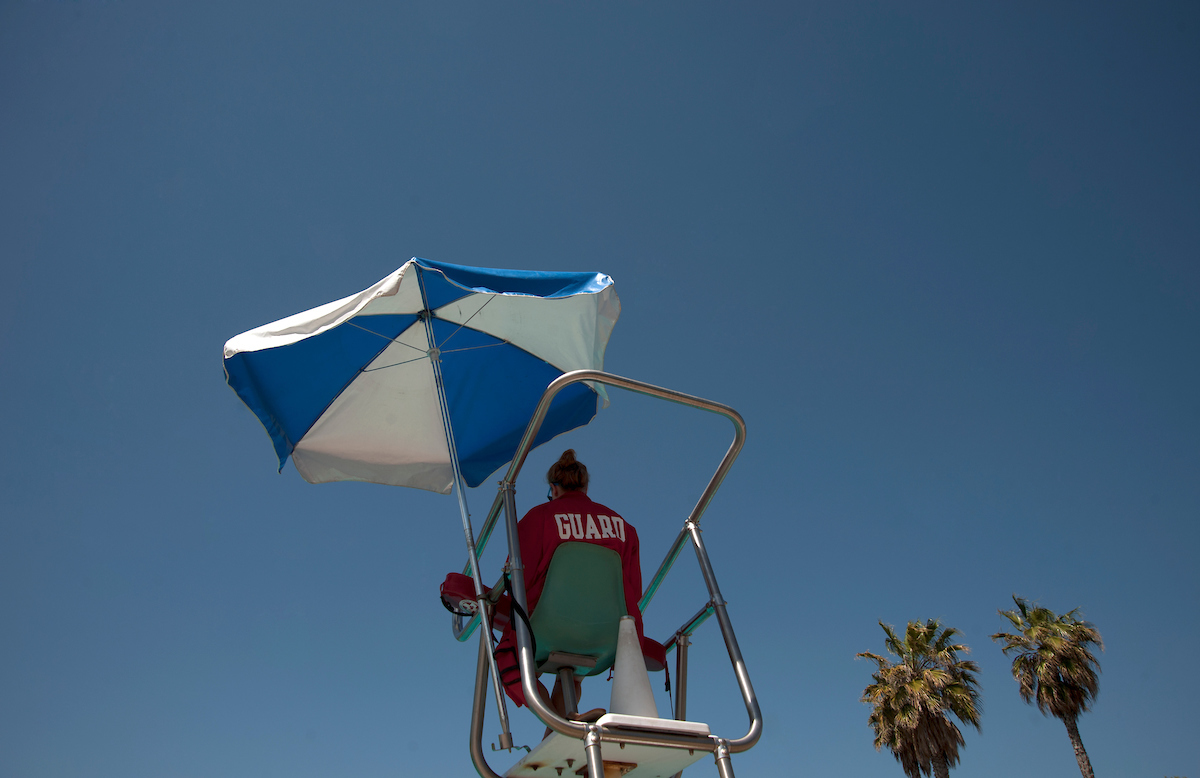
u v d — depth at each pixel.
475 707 2.32
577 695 2.47
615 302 3.78
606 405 4.02
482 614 2.45
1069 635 26.39
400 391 3.98
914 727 24.56
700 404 2.37
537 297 3.33
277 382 3.62
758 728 2.04
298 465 3.72
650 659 2.65
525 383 4.09
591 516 2.42
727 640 2.31
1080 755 25.38
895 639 27.28
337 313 3.06
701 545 2.57
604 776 1.93
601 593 2.29
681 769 2.10
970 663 26.00
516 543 2.20
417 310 3.97
